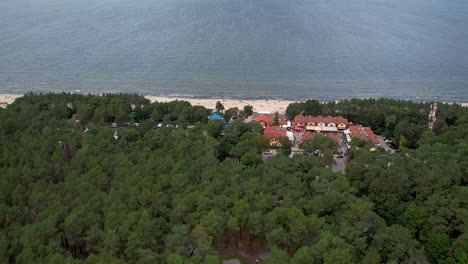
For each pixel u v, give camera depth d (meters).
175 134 163.12
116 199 103.38
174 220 99.56
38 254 84.12
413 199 122.75
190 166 128.50
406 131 187.75
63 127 164.12
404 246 94.69
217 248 104.69
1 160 126.38
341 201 110.19
